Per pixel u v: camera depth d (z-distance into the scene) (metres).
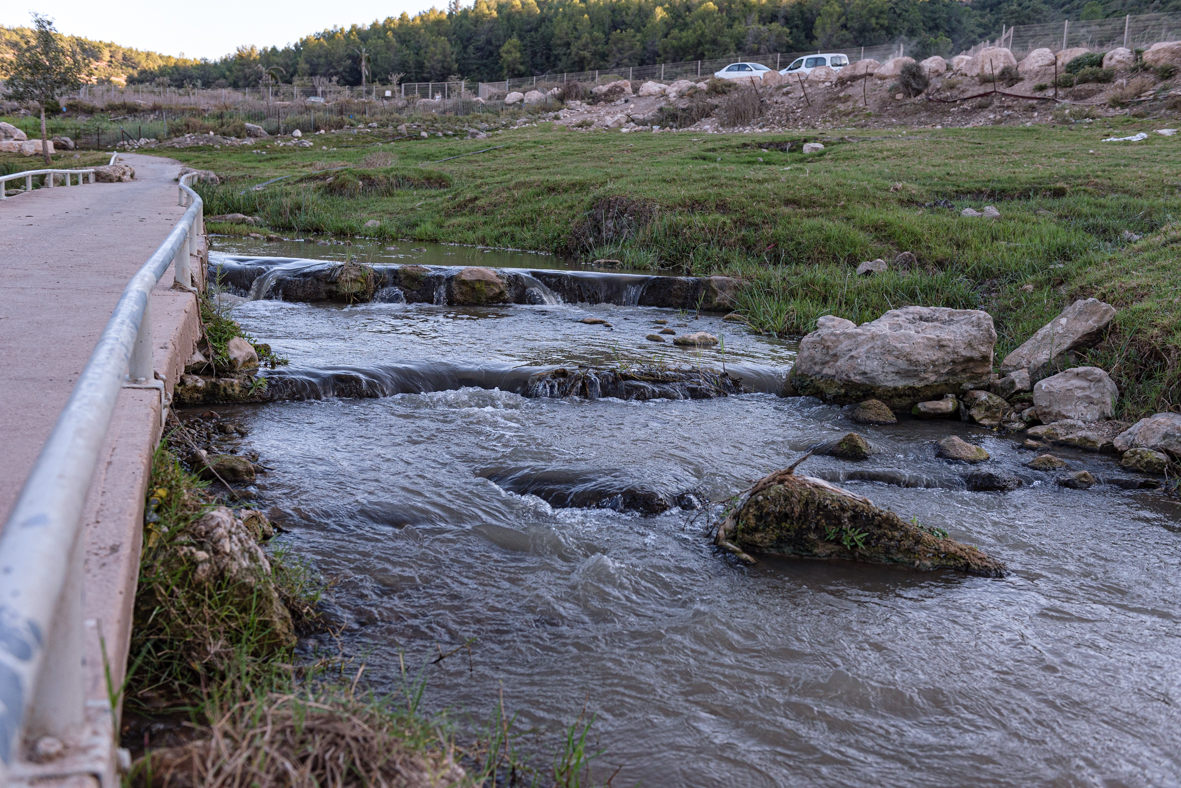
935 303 13.11
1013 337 11.40
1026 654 4.27
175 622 3.22
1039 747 3.52
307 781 2.12
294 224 23.50
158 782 2.06
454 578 4.71
